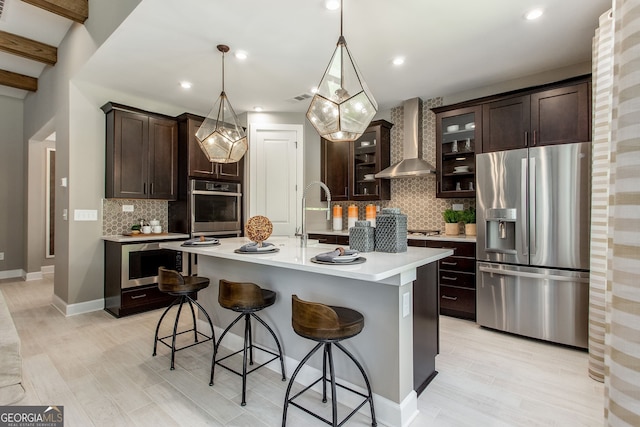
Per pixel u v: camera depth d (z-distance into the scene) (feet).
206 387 6.95
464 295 11.11
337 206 15.62
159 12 7.83
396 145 14.83
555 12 7.76
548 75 11.02
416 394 6.21
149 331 10.14
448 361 8.13
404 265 5.43
